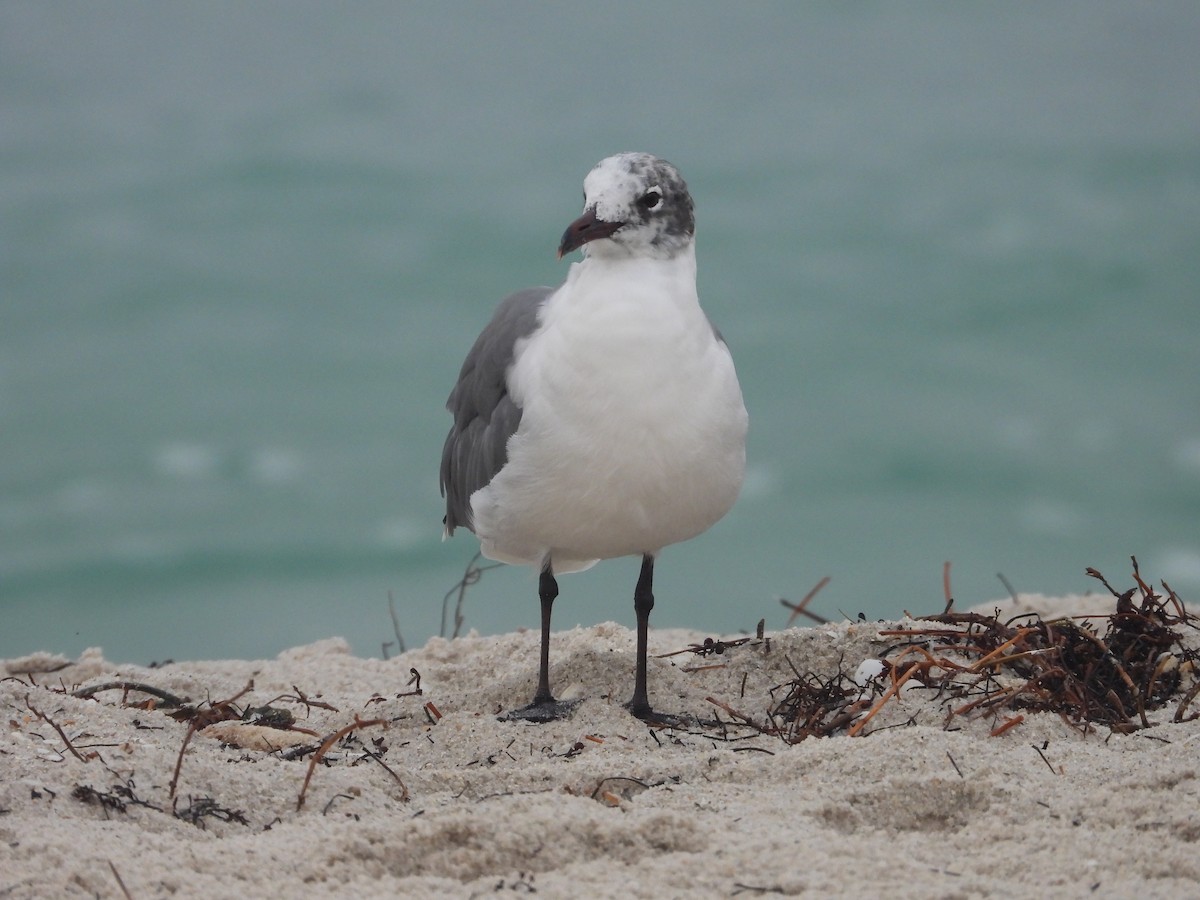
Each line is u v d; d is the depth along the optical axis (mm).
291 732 6824
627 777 5914
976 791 5559
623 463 6641
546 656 7293
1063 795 5500
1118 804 5352
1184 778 5594
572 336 6645
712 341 6852
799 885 4730
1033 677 6871
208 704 7496
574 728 6891
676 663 7898
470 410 7523
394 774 5980
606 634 8695
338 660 8945
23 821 5277
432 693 7641
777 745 6570
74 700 6750
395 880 4871
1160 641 7230
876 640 7547
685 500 6832
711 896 4695
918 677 6992
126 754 5941
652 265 6699
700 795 5574
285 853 5051
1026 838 5152
